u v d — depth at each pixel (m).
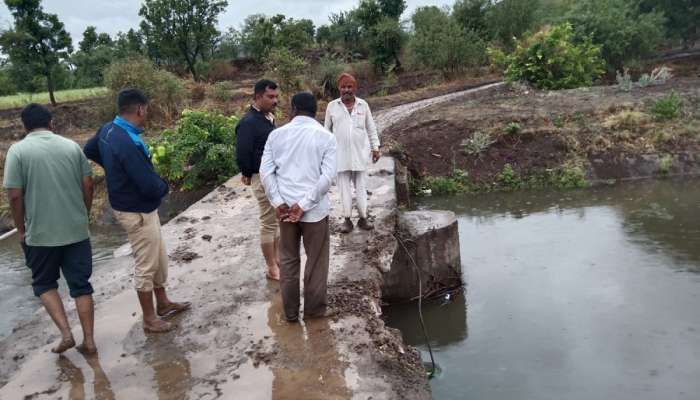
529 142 14.02
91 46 44.94
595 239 8.81
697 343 5.54
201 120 12.51
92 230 12.01
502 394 4.98
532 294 7.02
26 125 3.81
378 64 31.20
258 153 4.76
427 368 5.55
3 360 4.06
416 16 30.44
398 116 17.56
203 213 7.94
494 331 6.20
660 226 9.22
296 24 33.94
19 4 22.53
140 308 4.80
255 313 4.54
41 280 3.94
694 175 12.71
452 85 25.33
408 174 13.42
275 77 23.89
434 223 7.44
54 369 3.88
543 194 12.27
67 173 3.78
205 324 4.41
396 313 7.04
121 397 3.48
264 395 3.39
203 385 3.56
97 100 22.38
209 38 33.81
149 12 31.92
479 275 7.79
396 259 7.12
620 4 25.92
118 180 3.87
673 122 14.15
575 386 5.01
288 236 4.15
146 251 4.11
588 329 6.01
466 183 13.30
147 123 19.77
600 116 14.78
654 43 25.78
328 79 26.33
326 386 3.46
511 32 28.62
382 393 3.36
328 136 4.03
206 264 5.79
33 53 23.36
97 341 4.24
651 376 5.07
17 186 3.62
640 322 6.05
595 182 12.91
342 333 4.11
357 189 6.27
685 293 6.63
